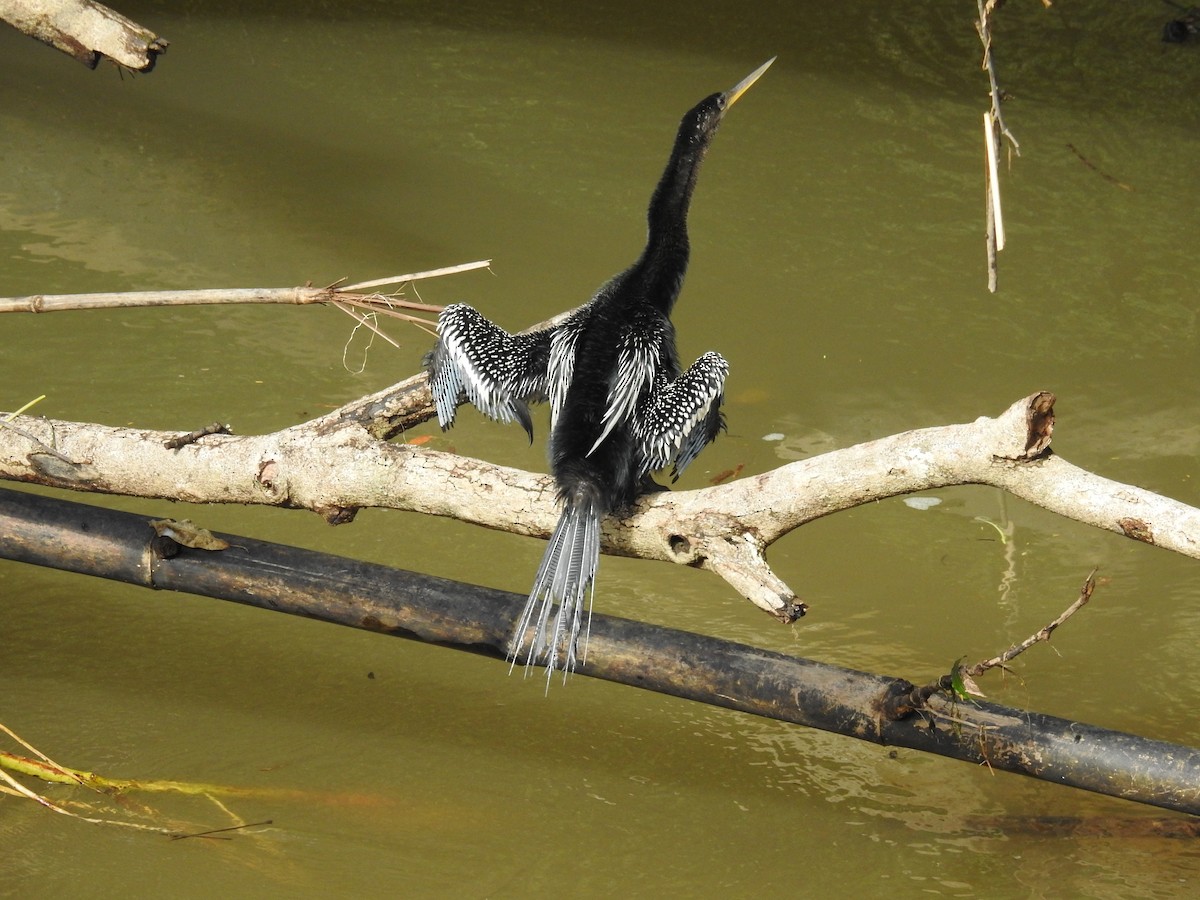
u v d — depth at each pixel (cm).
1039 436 630
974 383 1329
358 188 1745
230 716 892
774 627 1014
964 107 2053
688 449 736
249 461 787
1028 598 1050
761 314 1457
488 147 1883
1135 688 944
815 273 1551
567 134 1934
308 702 913
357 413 827
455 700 927
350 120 1959
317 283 1488
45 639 966
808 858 784
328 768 845
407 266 1545
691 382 730
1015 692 939
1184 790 680
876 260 1584
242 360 1334
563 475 687
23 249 1536
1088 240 1638
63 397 1241
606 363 736
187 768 837
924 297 1503
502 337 773
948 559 1104
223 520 1113
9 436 820
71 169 1762
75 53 1221
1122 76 2172
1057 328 1441
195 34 2252
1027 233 1655
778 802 838
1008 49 2283
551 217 1678
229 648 970
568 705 929
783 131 1953
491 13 2419
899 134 1950
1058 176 1812
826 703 720
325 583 785
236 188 1734
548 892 746
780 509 687
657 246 820
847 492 676
